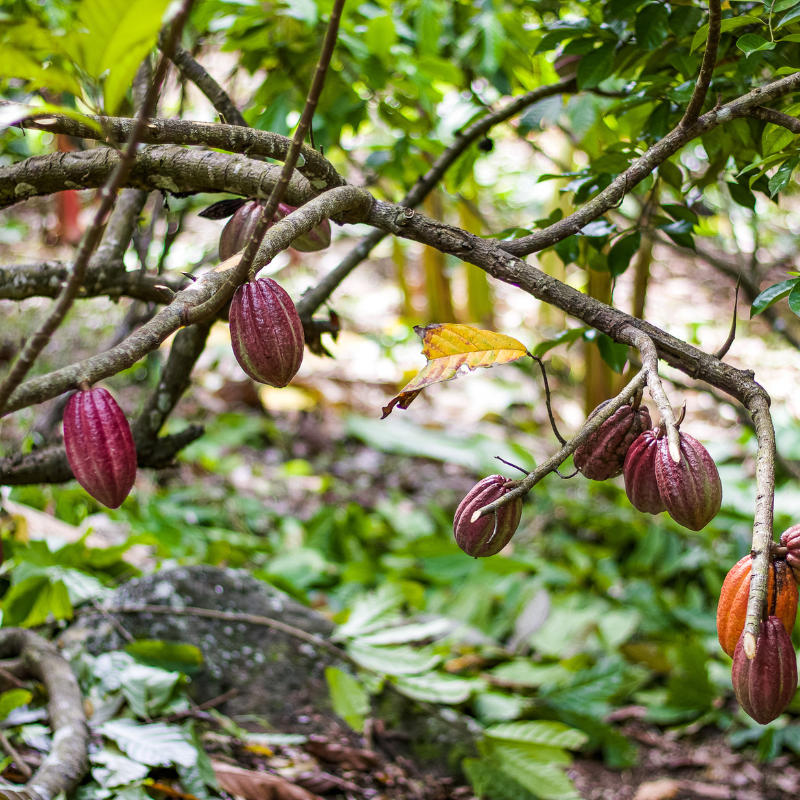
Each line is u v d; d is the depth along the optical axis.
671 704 6.63
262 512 8.73
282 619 5.24
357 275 15.37
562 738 5.19
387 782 4.74
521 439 11.25
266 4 4.81
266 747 4.45
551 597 7.91
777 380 11.88
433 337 2.84
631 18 3.63
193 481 8.98
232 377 11.09
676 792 5.66
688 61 3.53
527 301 14.70
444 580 7.67
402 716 5.23
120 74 2.50
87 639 4.76
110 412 2.61
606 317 2.90
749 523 8.78
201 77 3.56
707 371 2.86
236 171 2.99
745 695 2.60
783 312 11.59
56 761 3.59
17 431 7.02
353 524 8.59
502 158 16.12
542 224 3.80
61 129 2.88
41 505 6.39
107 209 2.46
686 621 7.57
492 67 5.50
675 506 2.69
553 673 6.44
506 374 12.88
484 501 2.78
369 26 4.93
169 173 3.01
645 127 3.77
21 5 4.48
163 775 4.08
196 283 2.73
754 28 3.51
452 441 10.59
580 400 12.08
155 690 4.35
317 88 2.60
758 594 2.55
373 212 2.99
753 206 3.65
